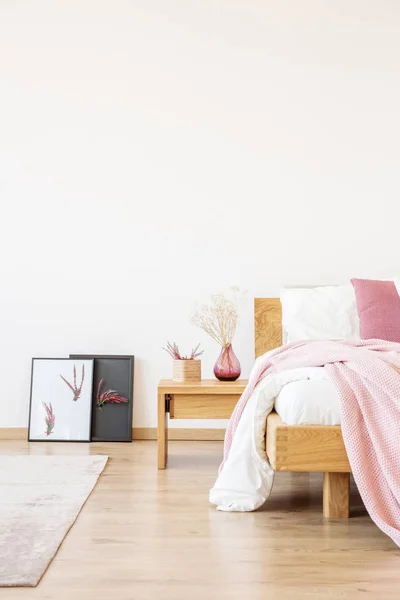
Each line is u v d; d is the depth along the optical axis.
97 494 3.16
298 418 2.72
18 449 4.42
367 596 1.93
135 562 2.21
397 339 4.09
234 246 4.96
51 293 4.94
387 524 2.43
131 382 4.86
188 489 3.27
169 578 2.07
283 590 1.98
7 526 2.59
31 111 4.99
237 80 5.00
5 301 4.93
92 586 2.00
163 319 4.94
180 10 5.02
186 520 2.72
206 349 4.93
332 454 2.68
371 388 2.68
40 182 4.96
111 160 4.98
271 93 5.01
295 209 4.98
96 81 5.00
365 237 4.97
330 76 4.99
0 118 4.98
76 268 4.95
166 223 4.96
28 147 4.98
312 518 2.77
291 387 2.80
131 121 5.00
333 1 5.00
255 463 2.92
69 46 5.01
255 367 3.60
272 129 5.00
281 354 3.17
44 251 4.95
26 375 4.91
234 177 4.98
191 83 5.01
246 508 2.87
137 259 4.95
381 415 2.63
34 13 5.02
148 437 4.89
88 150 4.98
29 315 4.93
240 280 4.95
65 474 3.56
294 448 2.69
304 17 5.00
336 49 4.99
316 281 4.95
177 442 4.79
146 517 2.76
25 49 5.00
